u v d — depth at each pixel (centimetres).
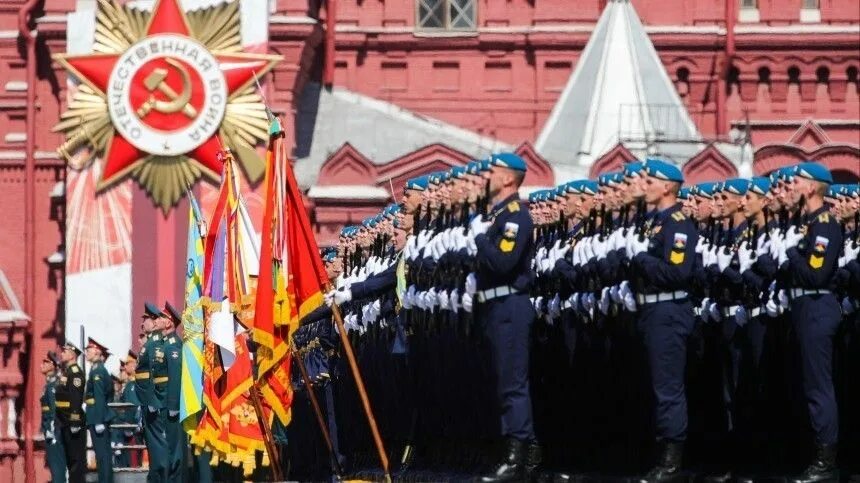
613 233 2884
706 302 2952
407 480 3231
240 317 3728
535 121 6550
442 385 3117
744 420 2911
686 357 2961
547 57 6562
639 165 2805
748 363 2892
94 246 5997
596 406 3008
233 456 3828
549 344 3131
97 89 5953
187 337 3919
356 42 6525
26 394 6272
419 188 3203
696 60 6556
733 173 6128
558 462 3111
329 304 3434
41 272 6356
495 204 2839
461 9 6600
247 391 3822
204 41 5962
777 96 6575
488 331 2798
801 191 2752
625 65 6356
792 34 6569
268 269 3391
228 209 3700
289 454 4359
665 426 2748
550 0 6569
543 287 3162
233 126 5944
